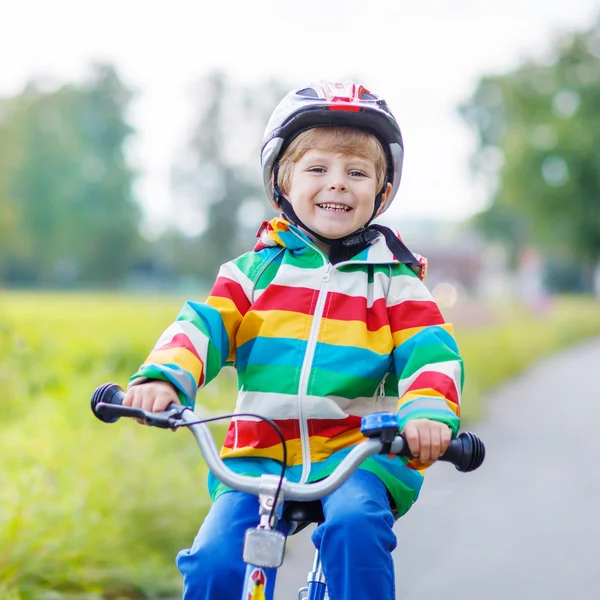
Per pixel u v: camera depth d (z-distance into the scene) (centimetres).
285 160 345
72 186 8631
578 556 636
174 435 848
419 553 641
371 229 340
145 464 696
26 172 8488
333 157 336
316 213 333
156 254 9306
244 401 320
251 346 323
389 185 360
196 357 299
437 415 279
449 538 681
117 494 630
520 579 584
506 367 2066
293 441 314
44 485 604
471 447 272
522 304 4334
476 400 1423
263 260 335
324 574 290
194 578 283
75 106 8956
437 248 9281
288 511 294
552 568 608
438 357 305
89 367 1063
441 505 788
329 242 337
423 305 323
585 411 1434
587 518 744
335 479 265
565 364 2428
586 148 4931
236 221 8594
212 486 313
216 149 8519
